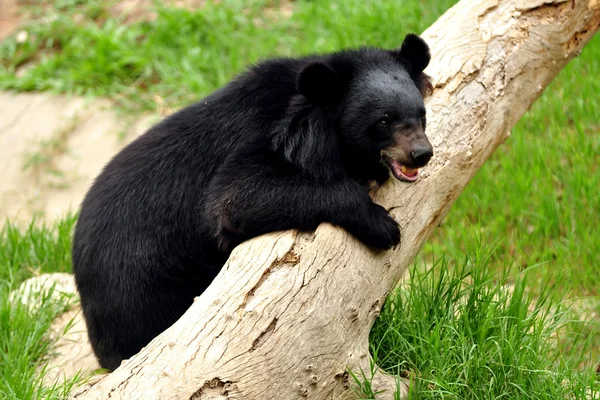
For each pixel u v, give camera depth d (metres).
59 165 17.62
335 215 8.66
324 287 8.26
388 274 9.01
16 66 20.05
